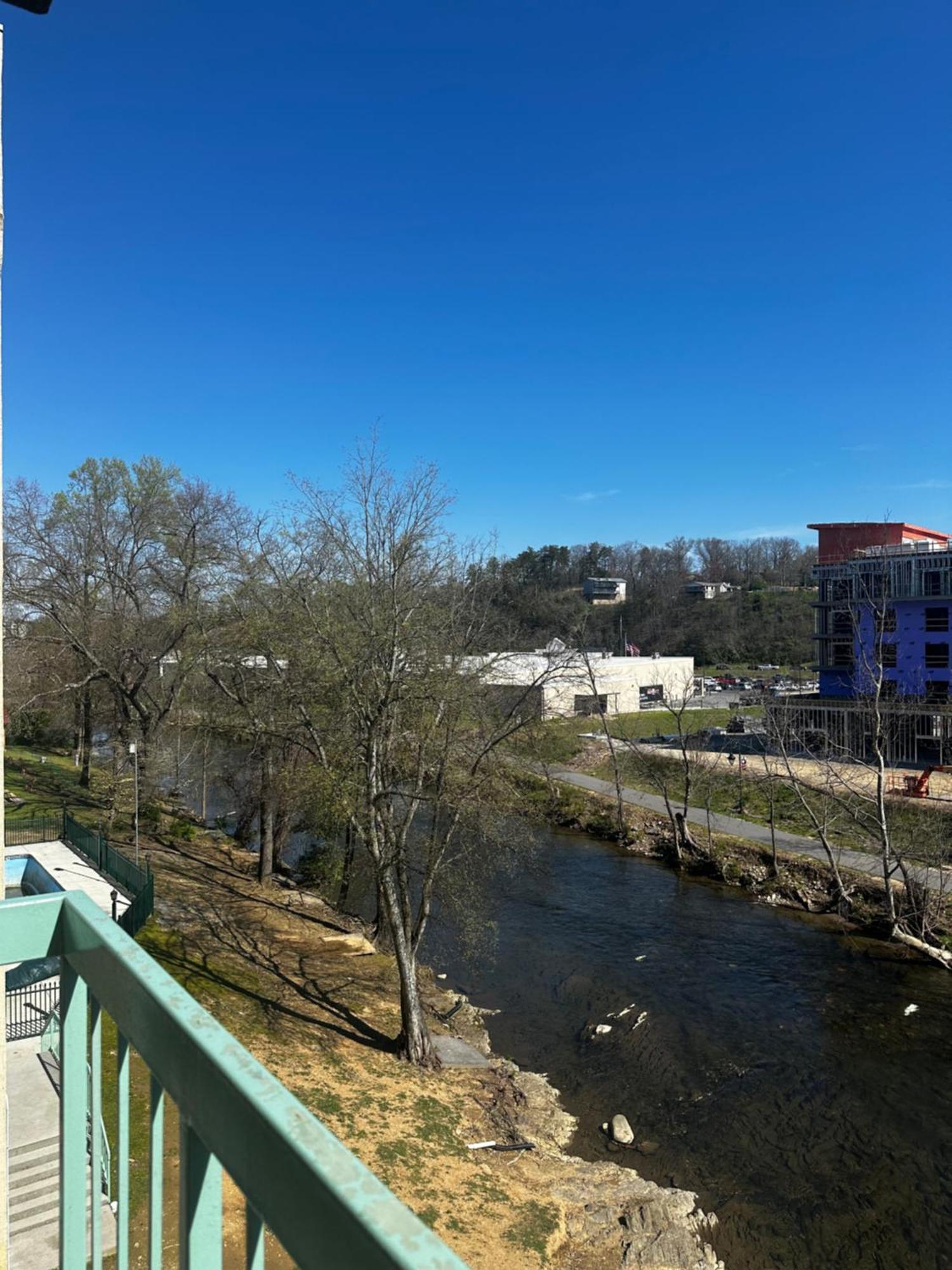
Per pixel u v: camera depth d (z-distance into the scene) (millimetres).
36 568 28969
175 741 31078
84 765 36000
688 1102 15539
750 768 38500
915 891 23859
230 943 20766
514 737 21172
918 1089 15625
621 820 34156
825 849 26984
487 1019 19047
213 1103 1113
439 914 24922
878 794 24703
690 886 27984
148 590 30781
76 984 1758
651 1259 11383
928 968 21234
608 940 23234
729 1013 18844
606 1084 16266
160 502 30703
